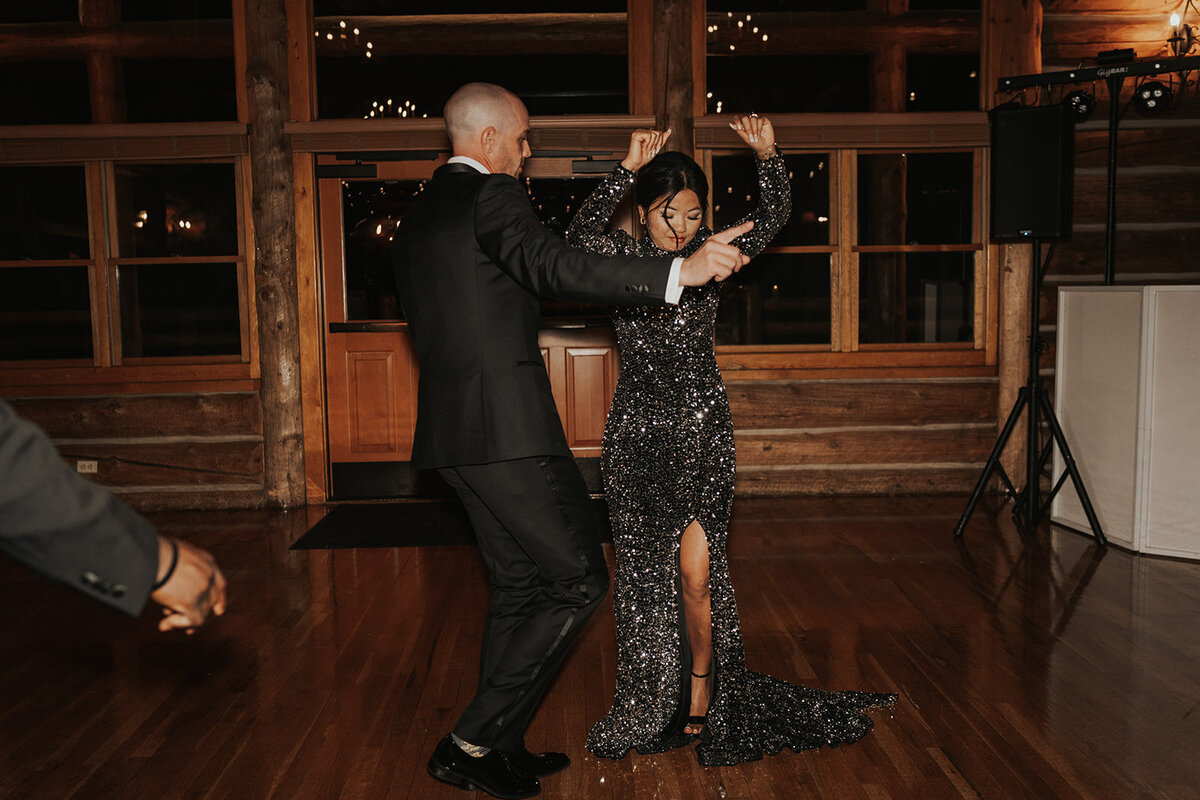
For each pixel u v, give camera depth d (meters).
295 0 5.16
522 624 2.24
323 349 5.40
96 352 5.31
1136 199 5.29
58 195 5.27
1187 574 3.98
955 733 2.58
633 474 2.56
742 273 5.36
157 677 3.05
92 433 5.32
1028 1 5.16
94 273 5.27
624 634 2.58
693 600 2.59
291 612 3.66
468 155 2.21
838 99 5.32
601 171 5.27
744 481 5.41
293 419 5.34
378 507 5.35
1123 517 4.38
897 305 5.39
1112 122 4.72
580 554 2.18
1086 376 4.63
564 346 5.41
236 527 4.98
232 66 5.26
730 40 5.27
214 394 5.34
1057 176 4.54
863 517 4.96
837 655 3.14
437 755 2.30
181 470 5.36
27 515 1.02
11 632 3.48
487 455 2.08
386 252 5.38
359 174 5.26
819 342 5.41
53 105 5.27
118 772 2.44
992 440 5.42
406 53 5.31
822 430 5.40
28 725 2.71
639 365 2.54
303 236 5.28
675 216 2.43
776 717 2.62
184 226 5.30
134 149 5.16
